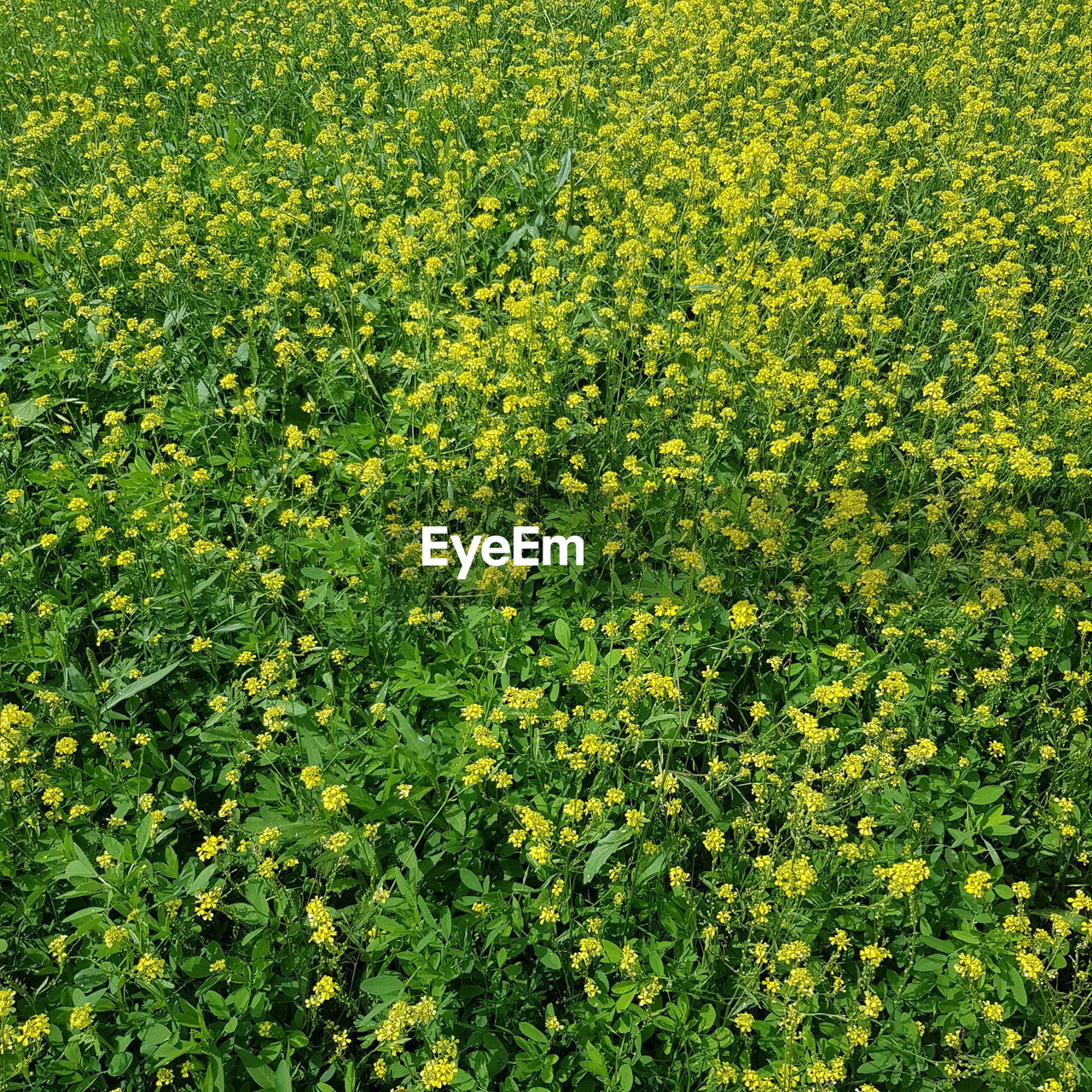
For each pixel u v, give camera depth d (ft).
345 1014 10.14
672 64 27.40
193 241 20.31
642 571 14.33
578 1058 9.60
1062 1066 9.12
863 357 16.48
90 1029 9.27
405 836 11.19
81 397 17.43
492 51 28.55
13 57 27.73
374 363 16.85
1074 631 13.50
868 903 10.91
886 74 28.66
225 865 10.76
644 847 10.44
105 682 12.48
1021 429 16.34
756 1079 8.76
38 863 10.86
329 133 23.11
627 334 17.30
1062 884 11.44
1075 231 20.21
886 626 13.12
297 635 13.64
